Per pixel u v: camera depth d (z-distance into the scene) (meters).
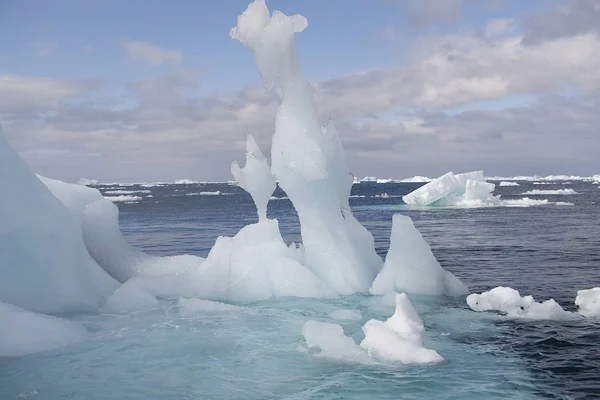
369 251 11.30
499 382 5.38
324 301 9.46
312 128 10.62
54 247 8.46
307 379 5.57
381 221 31.31
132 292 9.28
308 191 10.47
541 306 8.38
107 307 8.88
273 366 6.01
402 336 6.48
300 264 10.12
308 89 10.80
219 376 5.71
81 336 7.18
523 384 5.32
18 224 7.87
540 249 17.97
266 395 5.14
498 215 34.72
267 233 10.63
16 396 5.21
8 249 7.81
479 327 7.62
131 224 33.66
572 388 5.21
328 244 10.51
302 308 8.94
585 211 37.75
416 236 10.30
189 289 10.05
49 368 5.98
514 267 14.05
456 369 5.79
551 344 6.73
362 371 5.77
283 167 10.38
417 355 6.04
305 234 10.77
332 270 10.34
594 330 7.38
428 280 9.98
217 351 6.60
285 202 63.59
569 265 14.34
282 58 10.55
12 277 7.85
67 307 8.45
